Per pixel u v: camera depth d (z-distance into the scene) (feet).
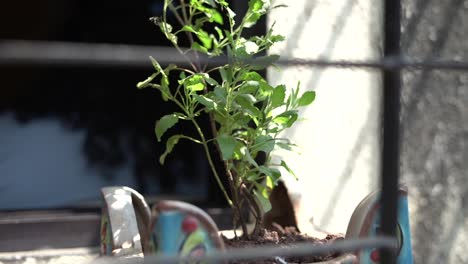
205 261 6.50
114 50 5.02
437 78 14.65
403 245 7.69
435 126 14.69
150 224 6.73
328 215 13.91
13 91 16.03
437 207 14.75
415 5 14.52
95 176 16.33
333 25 13.89
